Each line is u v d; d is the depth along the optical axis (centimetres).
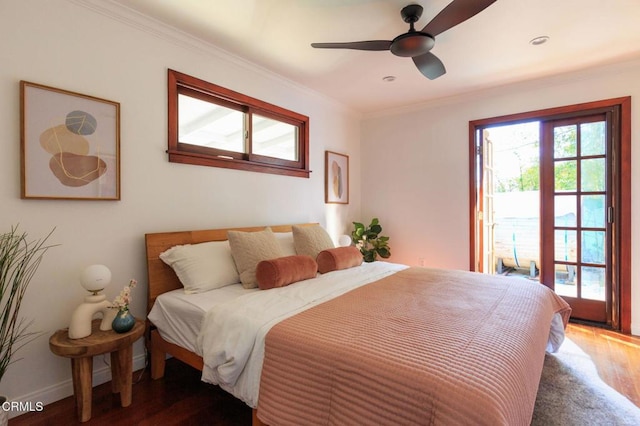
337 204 400
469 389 90
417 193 396
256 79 291
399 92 351
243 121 290
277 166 315
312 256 264
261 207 302
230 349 143
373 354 110
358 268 267
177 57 234
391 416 97
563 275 318
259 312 155
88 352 156
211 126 266
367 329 132
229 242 228
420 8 195
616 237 287
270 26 221
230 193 274
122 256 207
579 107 299
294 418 118
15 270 166
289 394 122
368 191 436
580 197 308
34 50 171
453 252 371
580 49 253
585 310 307
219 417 167
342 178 405
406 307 161
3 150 163
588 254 305
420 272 250
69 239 185
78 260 188
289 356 126
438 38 235
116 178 202
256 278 205
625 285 281
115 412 171
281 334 133
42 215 175
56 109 178
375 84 328
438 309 158
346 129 414
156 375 205
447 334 126
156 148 224
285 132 333
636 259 278
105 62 198
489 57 267
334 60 274
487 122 348
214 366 148
